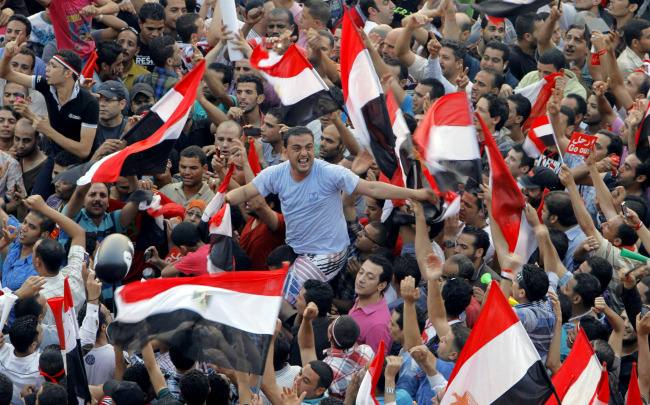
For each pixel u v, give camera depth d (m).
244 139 33.69
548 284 24.78
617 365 25.25
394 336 25.75
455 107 28.44
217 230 28.00
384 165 29.33
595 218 32.44
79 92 32.53
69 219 29.05
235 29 37.47
